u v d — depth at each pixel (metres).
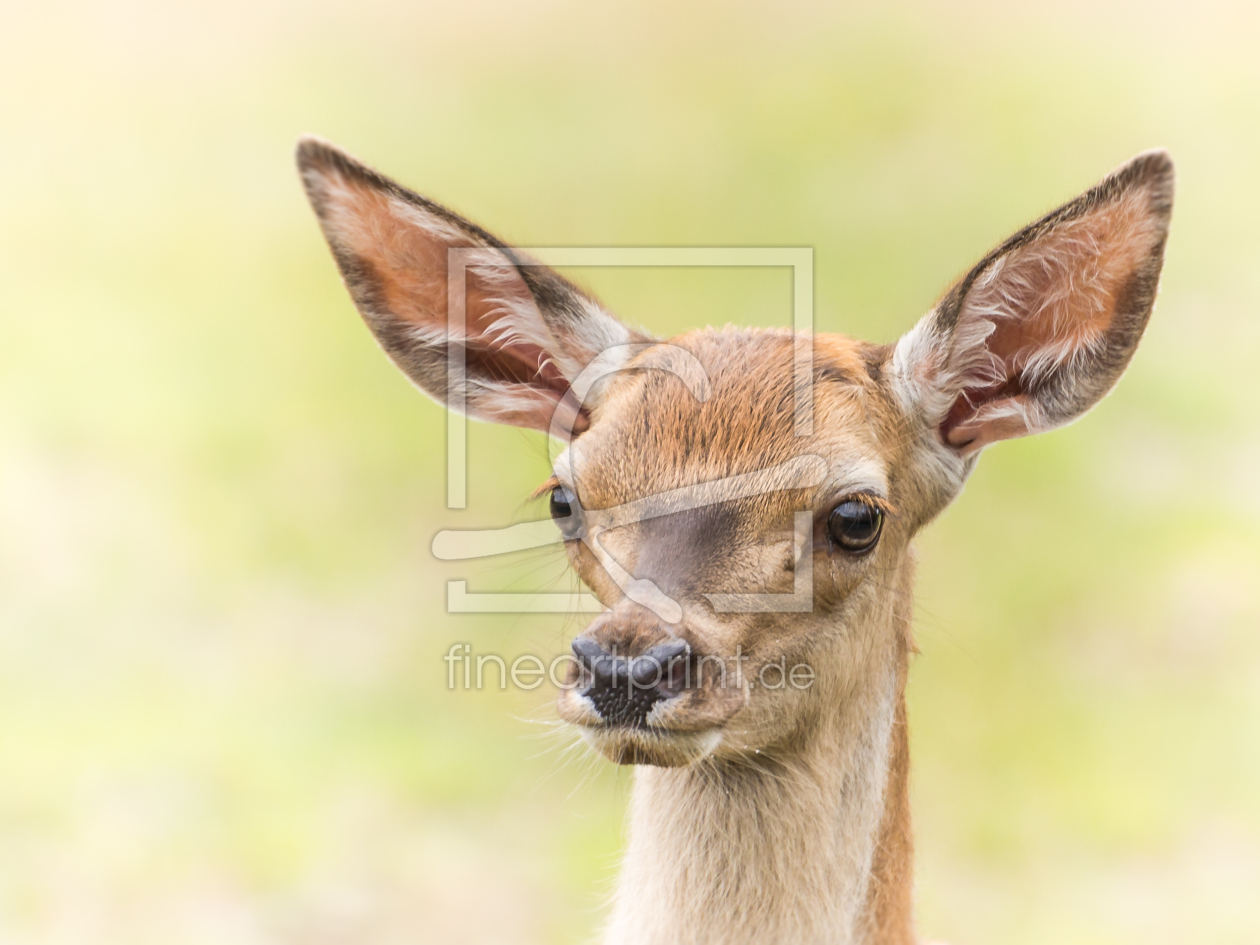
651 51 38.12
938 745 16.48
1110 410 22.69
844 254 26.80
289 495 21.05
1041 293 8.61
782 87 35.47
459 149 32.59
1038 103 33.72
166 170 32.81
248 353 25.59
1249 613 18.08
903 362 8.65
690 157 32.09
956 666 17.62
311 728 16.62
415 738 16.50
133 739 16.25
